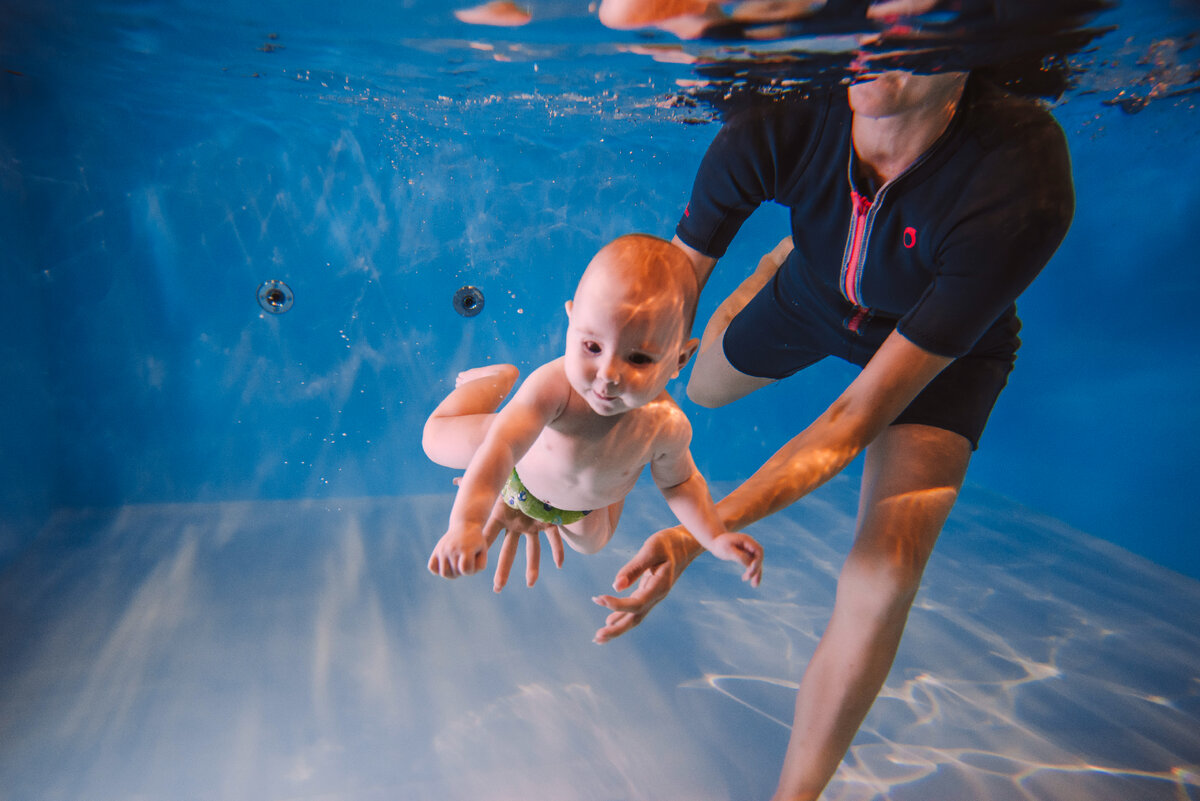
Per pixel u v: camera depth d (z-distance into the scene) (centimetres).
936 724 332
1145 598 458
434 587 429
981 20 253
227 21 321
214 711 314
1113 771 307
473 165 534
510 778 287
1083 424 552
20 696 316
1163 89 389
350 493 560
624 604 179
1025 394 602
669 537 195
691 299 165
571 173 557
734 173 234
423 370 561
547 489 208
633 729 319
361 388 549
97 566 431
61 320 480
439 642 375
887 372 204
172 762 285
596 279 156
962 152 196
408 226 534
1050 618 431
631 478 204
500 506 229
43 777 274
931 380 224
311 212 511
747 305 332
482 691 338
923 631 412
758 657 379
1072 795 293
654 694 345
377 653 362
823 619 419
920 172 201
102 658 345
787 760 240
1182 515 486
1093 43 303
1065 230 194
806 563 490
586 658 369
